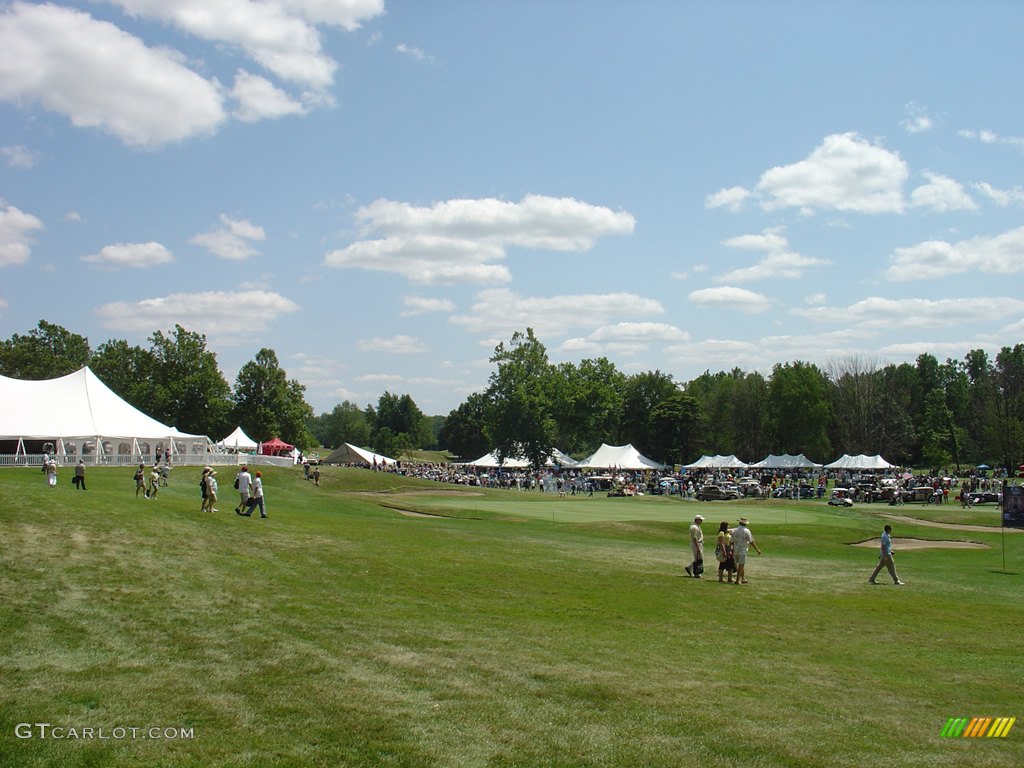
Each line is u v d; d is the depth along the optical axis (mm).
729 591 24250
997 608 23656
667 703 11695
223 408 120500
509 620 17328
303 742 9578
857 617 20922
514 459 120000
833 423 133125
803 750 10047
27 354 127000
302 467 74375
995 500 70812
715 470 115062
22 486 33406
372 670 12648
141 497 36969
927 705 12648
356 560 23781
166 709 10438
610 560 29625
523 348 127000
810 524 47031
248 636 14320
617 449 106938
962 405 156250
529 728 10383
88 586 17188
